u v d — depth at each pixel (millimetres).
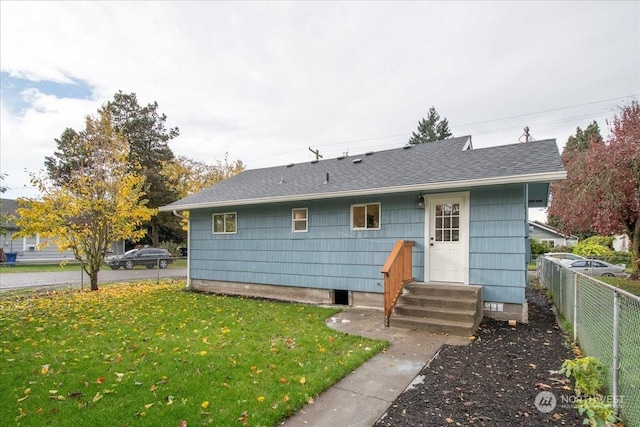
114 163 11961
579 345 5031
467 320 5875
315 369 4148
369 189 7613
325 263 8828
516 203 6527
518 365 4316
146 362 4355
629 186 12570
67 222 11188
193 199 11375
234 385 3680
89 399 3355
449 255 7203
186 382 3744
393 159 9922
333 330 6000
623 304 3125
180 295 10266
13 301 9156
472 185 6469
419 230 7543
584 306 4746
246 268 10297
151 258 20828
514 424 2973
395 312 6469
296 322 6605
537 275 17312
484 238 6809
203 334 5703
